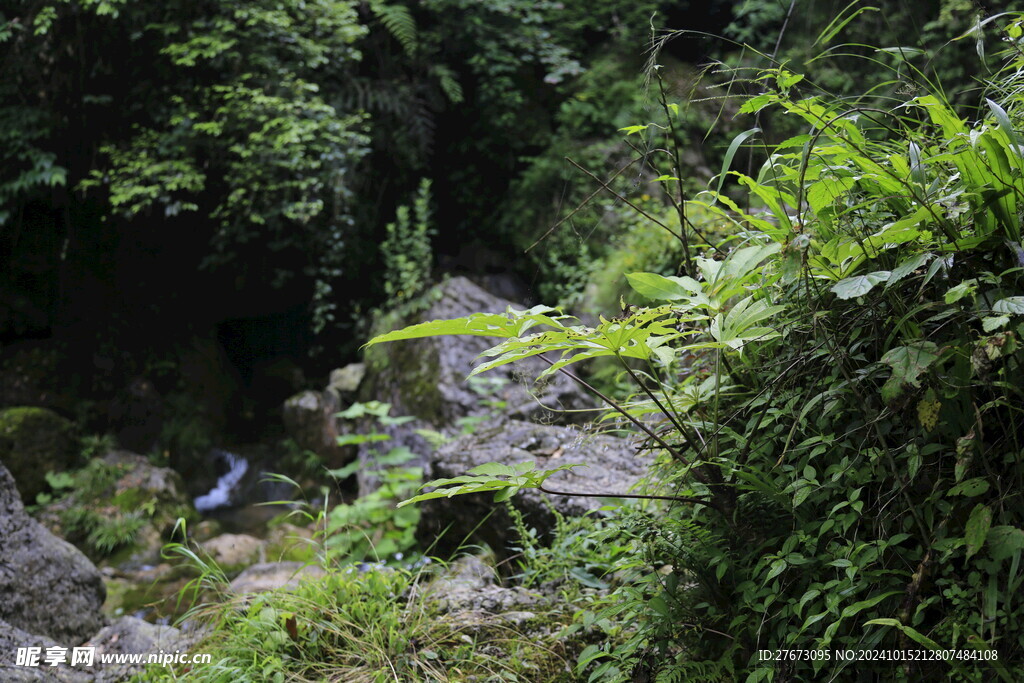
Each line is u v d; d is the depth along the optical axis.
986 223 1.50
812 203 1.61
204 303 8.66
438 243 9.17
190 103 7.33
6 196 6.82
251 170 7.16
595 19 9.23
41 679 2.14
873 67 7.02
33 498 6.39
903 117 1.84
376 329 7.53
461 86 9.09
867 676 1.58
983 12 1.84
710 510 1.85
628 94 8.41
